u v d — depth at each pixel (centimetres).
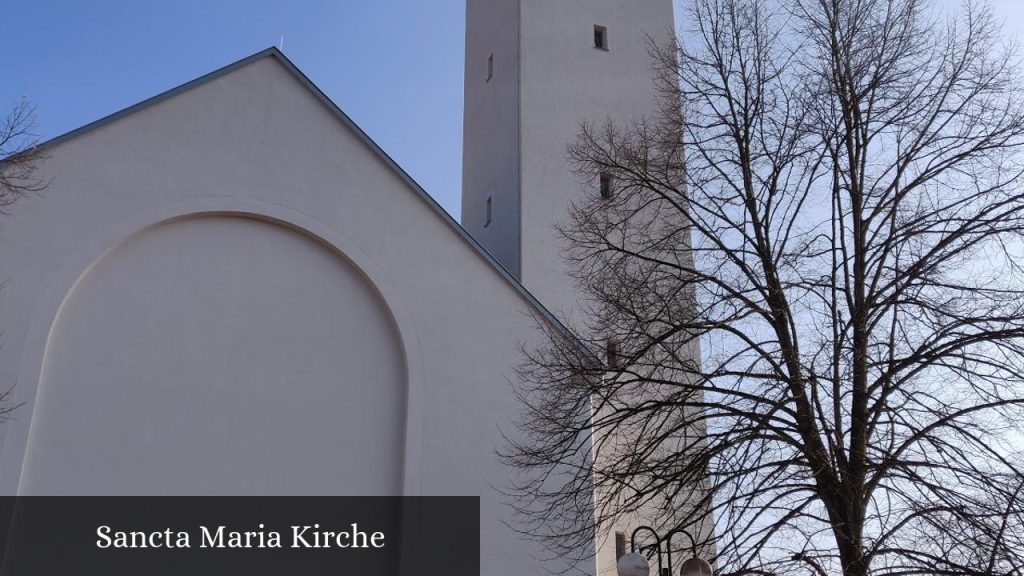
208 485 1544
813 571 1033
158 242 1666
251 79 1823
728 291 1271
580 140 2220
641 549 1167
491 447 1694
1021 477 995
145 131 1708
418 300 1767
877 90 1279
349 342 1719
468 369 1745
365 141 1852
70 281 1567
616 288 1378
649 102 2433
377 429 1675
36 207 1585
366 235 1784
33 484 1448
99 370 1549
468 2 2955
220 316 1655
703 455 1135
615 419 1305
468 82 2805
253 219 1738
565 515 1645
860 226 1222
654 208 1830
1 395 1389
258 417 1611
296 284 1725
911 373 1085
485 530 1628
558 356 1456
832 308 1173
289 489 1585
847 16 1332
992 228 1132
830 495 1062
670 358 1296
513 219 2230
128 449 1520
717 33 1415
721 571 1067
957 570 966
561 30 2458
